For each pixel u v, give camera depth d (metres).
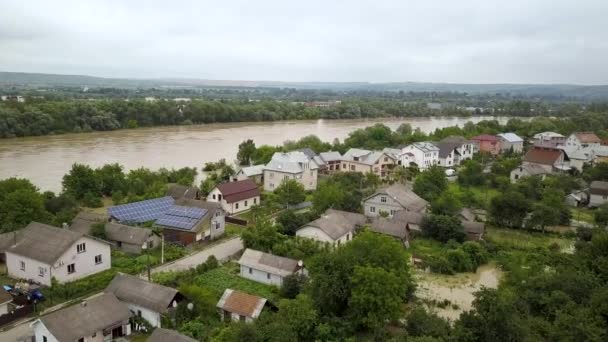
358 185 84.38
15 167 92.56
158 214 62.31
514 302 36.34
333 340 33.72
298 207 72.62
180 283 44.59
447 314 41.47
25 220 53.53
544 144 119.75
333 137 154.75
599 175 91.19
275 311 38.56
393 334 36.00
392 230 57.59
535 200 77.44
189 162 106.62
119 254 52.00
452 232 59.16
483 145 126.75
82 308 34.25
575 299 39.12
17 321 37.44
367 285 35.31
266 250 51.88
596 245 47.16
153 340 31.02
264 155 101.38
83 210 66.38
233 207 71.00
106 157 107.06
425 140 132.00
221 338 33.03
